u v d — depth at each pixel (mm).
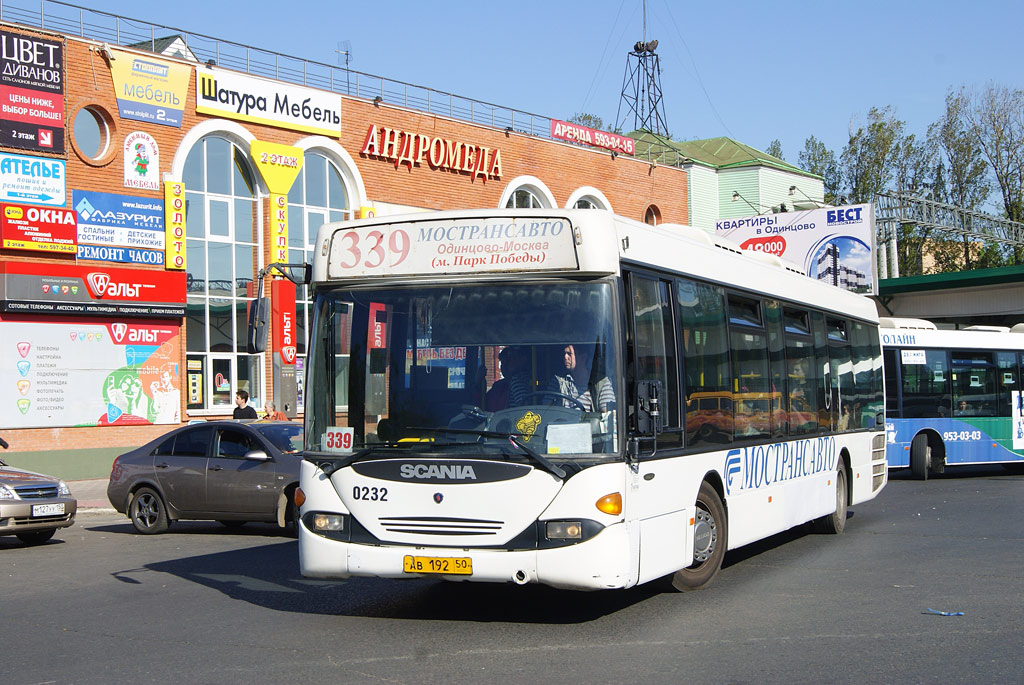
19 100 23719
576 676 6816
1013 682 6660
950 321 50000
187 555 13352
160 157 26578
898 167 68562
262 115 28953
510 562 7676
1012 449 24500
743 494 10617
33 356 23938
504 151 36250
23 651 7836
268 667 7152
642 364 8453
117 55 25656
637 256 8617
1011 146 64875
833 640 7855
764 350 11531
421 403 8086
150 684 6777
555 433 7805
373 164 32094
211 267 27938
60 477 24219
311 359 8508
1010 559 11938
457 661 7242
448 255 8273
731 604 9297
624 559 7762
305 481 8320
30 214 23859
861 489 15242
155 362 26266
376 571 7938
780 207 51688
